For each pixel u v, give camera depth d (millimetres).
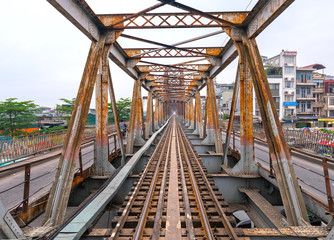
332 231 3266
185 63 12398
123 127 20188
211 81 13047
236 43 7035
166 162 8773
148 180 6555
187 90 26594
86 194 7352
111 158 9047
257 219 6031
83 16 5758
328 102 40125
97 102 7648
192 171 7418
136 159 9133
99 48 6910
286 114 38375
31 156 10102
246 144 7297
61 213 4570
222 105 60562
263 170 6863
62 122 32781
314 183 6754
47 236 3652
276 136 4941
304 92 40062
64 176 4801
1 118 20375
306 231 3646
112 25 6621
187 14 6906
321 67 49281
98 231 3898
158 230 3547
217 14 6766
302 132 12750
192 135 22297
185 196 4969
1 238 2912
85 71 5902
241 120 7324
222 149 11680
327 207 4105
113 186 5824
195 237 3562
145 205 4551
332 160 3713
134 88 12938
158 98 30953
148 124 20781
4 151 8445
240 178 7203
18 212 4105
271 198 6965
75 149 5188
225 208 4445
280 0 4602
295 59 38875
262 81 5543
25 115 21266
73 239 3307
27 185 4191
